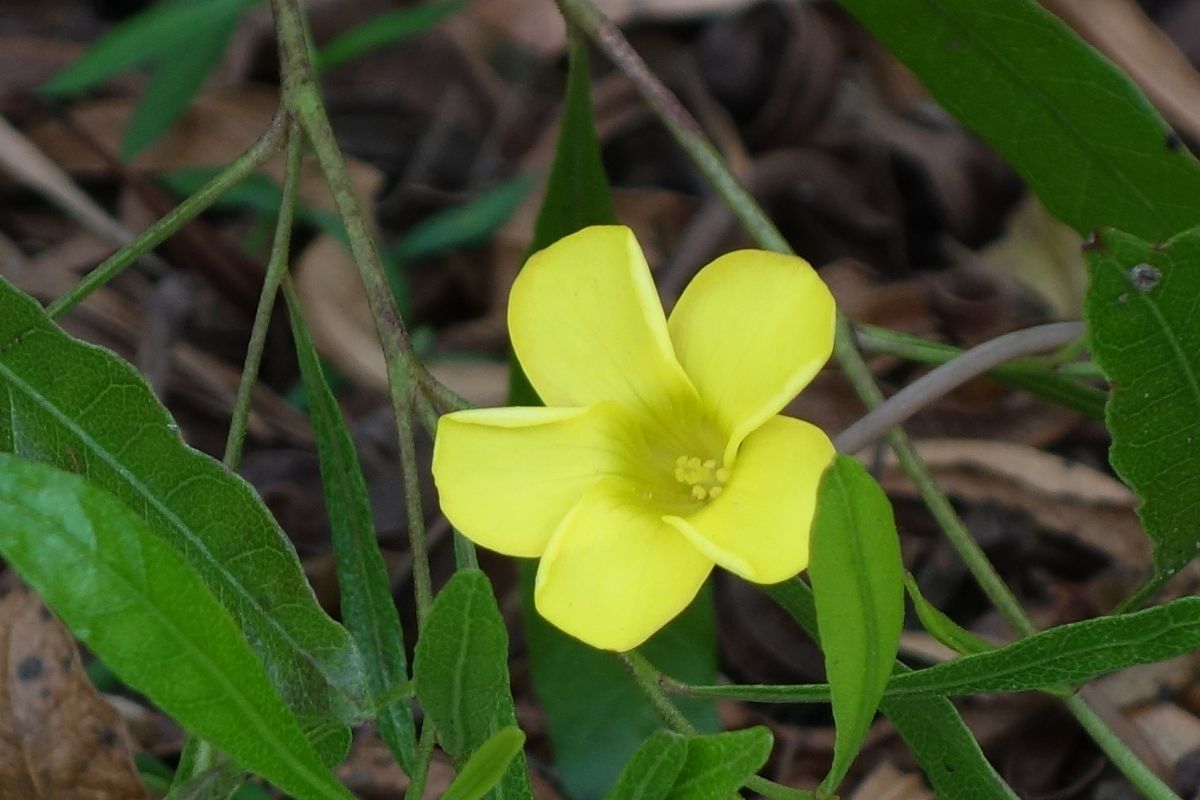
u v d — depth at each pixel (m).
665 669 0.46
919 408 0.43
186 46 0.54
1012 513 0.50
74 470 0.41
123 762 0.46
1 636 0.46
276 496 0.52
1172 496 0.41
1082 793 0.48
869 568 0.38
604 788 0.46
